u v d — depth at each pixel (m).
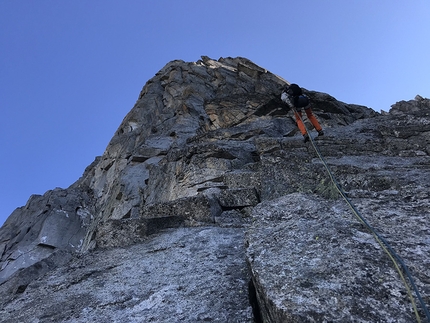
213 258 4.57
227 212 6.65
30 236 19.22
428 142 9.30
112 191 18.42
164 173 12.40
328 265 2.97
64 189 24.75
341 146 9.36
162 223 6.09
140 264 4.80
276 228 3.97
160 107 27.02
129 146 23.47
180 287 3.92
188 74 29.00
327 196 4.78
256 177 7.72
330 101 18.53
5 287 5.44
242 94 21.73
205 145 10.81
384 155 8.80
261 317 3.14
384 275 2.73
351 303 2.47
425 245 3.06
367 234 3.38
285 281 2.86
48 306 4.07
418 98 26.44
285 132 14.84
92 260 5.27
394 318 2.31
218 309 3.36
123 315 3.57
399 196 4.34
